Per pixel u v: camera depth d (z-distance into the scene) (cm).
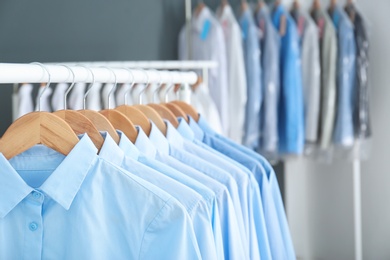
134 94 197
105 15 289
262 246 137
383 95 329
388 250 333
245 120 309
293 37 309
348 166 345
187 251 100
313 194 363
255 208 137
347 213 347
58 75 104
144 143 120
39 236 100
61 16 268
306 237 367
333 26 315
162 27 320
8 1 247
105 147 106
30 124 101
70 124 107
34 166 105
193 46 310
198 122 155
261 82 312
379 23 328
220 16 324
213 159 133
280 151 321
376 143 334
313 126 313
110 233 102
